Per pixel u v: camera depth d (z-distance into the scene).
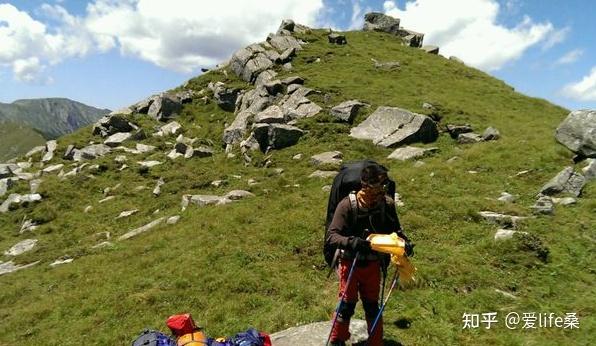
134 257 20.78
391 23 70.12
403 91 43.31
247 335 7.03
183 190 32.09
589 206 18.91
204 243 19.52
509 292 13.12
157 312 14.61
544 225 17.42
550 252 15.28
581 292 13.08
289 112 39.06
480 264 14.55
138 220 29.05
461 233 16.97
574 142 24.58
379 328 7.62
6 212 34.94
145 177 37.00
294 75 48.44
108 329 14.21
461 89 47.34
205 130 45.84
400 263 6.94
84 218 31.42
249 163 34.53
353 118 36.84
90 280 19.03
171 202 30.00
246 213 22.19
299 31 63.06
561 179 20.61
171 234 22.25
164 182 34.28
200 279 16.00
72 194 35.62
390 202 7.29
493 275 13.88
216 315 13.44
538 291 13.18
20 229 32.50
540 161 24.30
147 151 42.88
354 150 32.06
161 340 6.71
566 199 19.53
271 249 17.61
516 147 26.80
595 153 23.34
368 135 34.09
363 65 51.97
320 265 16.02
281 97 43.75
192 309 14.34
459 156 27.67
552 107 45.09
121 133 47.16
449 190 21.86
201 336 6.89
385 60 55.00
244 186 29.45
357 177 7.70
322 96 41.81
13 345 14.80
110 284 17.91
